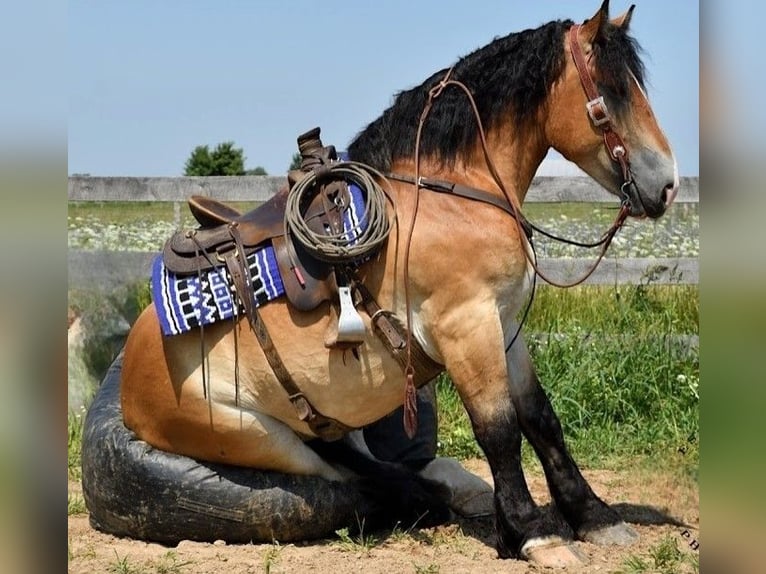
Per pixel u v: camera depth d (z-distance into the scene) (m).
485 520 4.38
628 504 4.59
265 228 3.85
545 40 3.87
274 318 3.79
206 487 3.92
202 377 3.89
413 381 3.81
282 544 4.01
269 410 3.93
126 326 7.08
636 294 7.16
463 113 3.89
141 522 4.01
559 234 8.57
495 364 3.69
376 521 4.17
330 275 3.71
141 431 4.06
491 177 3.89
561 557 3.60
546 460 4.08
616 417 6.25
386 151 3.94
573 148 3.88
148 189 7.54
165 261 3.91
